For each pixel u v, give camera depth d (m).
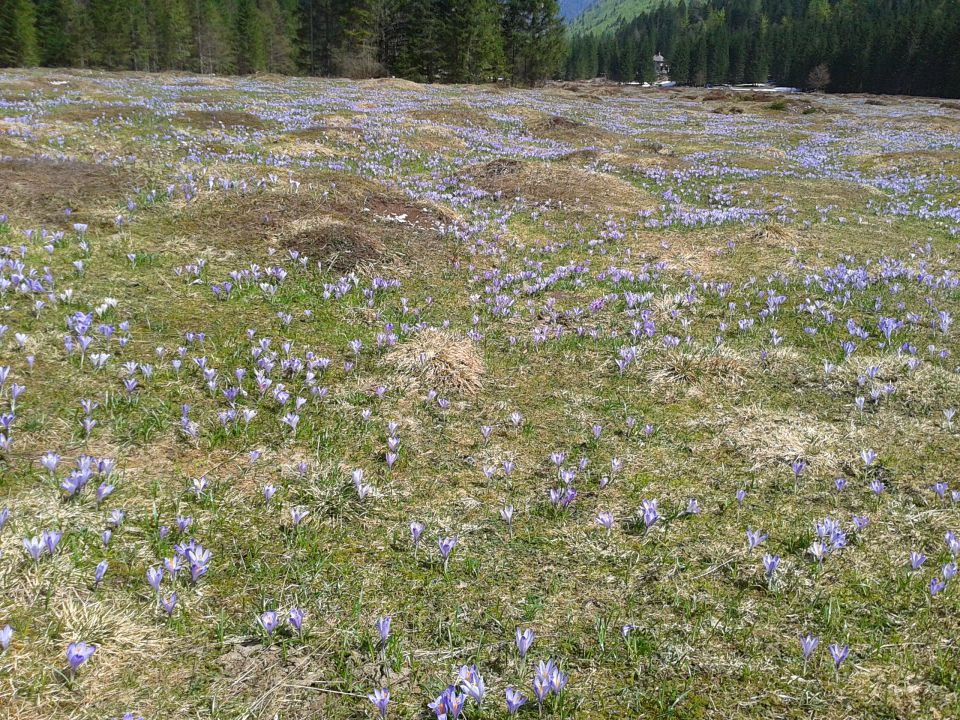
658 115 45.44
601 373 6.52
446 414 5.59
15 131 17.05
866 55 117.12
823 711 2.87
